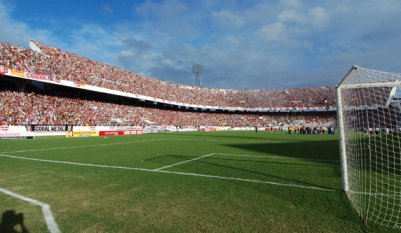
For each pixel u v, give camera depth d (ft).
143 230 13.93
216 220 15.19
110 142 77.61
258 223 14.71
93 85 134.21
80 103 134.41
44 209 17.29
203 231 13.74
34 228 14.32
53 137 102.78
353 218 15.39
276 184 23.68
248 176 27.25
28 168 32.58
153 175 28.04
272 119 237.66
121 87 157.07
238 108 232.94
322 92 239.09
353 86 21.17
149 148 58.54
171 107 225.76
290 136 111.24
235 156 43.47
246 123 231.30
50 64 122.62
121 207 17.63
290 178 26.14
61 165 34.76
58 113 117.60
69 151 52.26
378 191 20.76
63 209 17.31
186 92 221.25
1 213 16.60
